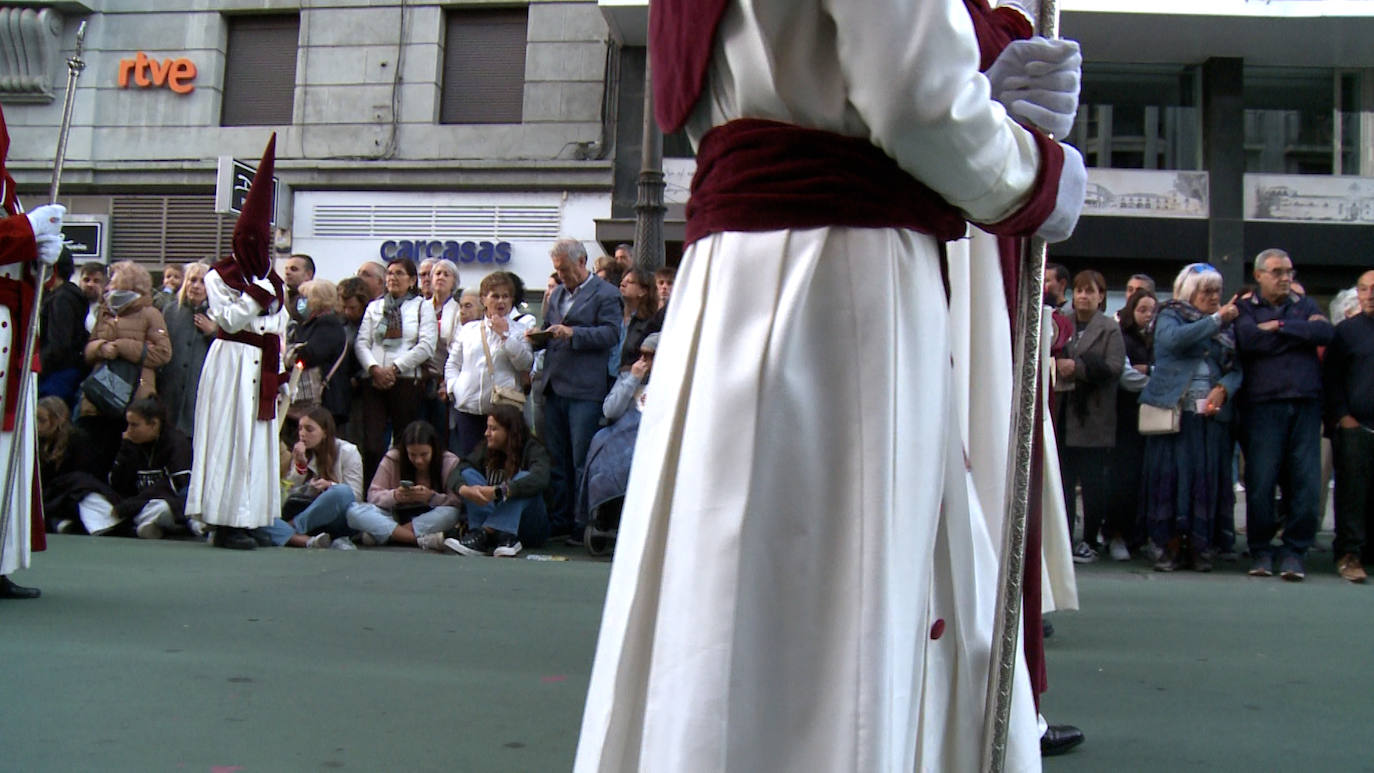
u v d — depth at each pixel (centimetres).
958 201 124
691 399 125
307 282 805
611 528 673
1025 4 153
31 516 471
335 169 1524
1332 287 1527
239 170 1026
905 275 125
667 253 1485
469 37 1538
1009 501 135
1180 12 1384
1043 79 135
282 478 756
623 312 788
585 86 1496
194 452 666
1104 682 366
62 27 1572
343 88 1534
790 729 120
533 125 1502
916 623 125
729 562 118
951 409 135
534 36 1503
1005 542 134
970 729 138
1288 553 659
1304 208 1509
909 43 110
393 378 790
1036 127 133
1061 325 666
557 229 1495
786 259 123
